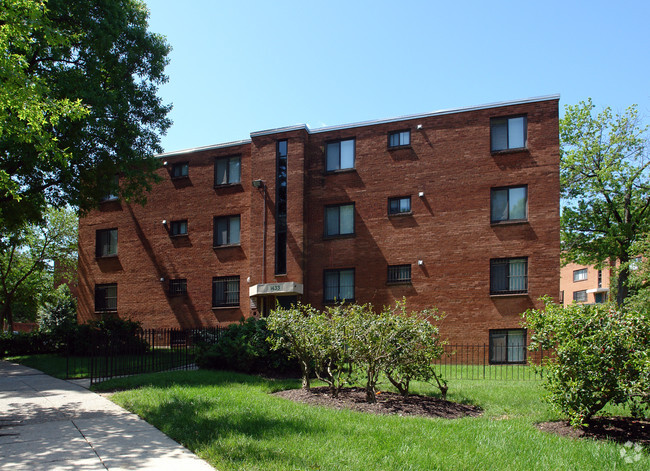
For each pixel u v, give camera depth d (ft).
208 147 83.35
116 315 86.33
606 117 98.48
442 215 69.26
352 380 37.27
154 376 43.47
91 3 60.75
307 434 23.63
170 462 20.33
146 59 72.23
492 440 23.17
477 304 66.13
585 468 19.27
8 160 54.85
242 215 79.92
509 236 66.03
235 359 47.70
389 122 73.72
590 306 27.35
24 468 19.71
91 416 30.01
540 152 66.18
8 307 118.11
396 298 69.87
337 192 74.84
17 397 37.32
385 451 20.92
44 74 55.98
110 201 89.71
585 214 101.40
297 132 75.97
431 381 46.19
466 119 69.97
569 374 26.07
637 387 24.50
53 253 119.75
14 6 33.83
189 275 82.17
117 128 65.57
